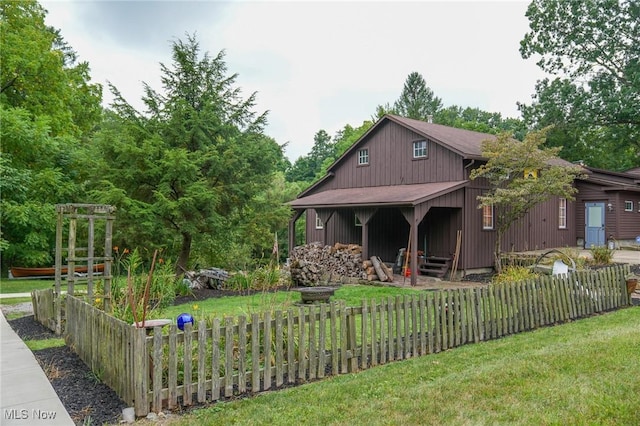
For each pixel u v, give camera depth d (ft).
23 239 58.34
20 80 61.87
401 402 13.75
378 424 12.21
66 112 68.18
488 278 48.96
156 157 45.96
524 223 59.11
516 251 57.31
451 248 51.47
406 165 57.72
